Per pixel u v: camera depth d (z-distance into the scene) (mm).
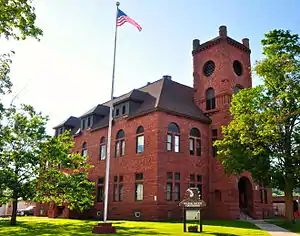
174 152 31812
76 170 28406
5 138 24812
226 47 37062
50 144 26812
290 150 24250
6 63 16859
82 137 43344
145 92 36969
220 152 26875
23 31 14430
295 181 24719
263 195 37312
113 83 21250
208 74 38031
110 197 35031
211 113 36000
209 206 33688
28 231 19578
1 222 27781
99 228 18078
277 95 24891
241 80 37719
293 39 25344
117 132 36344
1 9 13359
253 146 25156
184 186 31719
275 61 24609
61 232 18797
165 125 31734
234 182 32938
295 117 24625
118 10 22703
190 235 17000
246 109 26062
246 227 22656
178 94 36562
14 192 24047
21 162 24719
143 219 30062
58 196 26359
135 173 32375
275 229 21875
